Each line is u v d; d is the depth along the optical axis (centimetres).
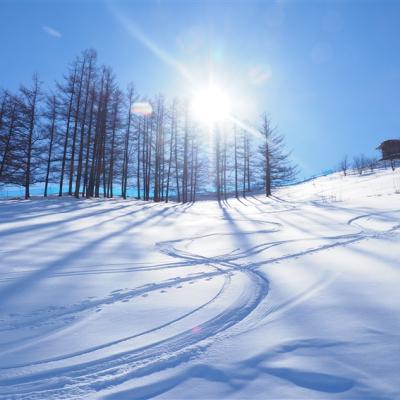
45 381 234
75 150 2130
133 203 1902
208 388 214
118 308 374
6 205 1470
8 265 557
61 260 601
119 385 225
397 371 221
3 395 220
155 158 2567
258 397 202
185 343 282
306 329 297
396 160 4431
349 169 4878
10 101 2070
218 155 2762
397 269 499
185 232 983
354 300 369
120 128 2305
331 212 1323
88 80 2138
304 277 482
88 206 1577
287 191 3111
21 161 2077
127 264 586
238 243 793
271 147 3075
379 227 926
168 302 390
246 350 262
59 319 345
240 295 411
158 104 2622
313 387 209
